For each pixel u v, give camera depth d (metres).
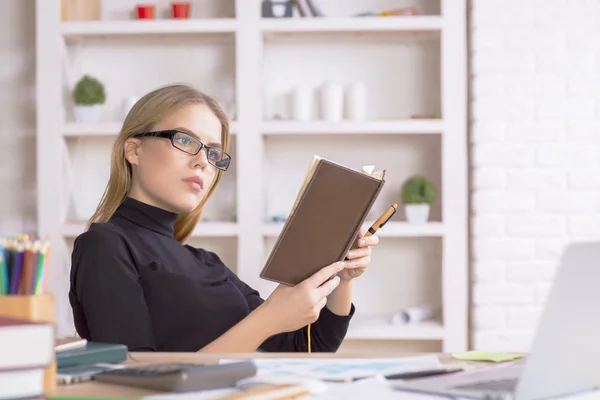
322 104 3.72
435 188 3.84
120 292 1.66
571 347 0.89
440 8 3.81
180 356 1.22
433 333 3.54
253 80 3.61
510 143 3.59
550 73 3.59
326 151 3.89
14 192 3.89
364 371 1.08
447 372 1.07
